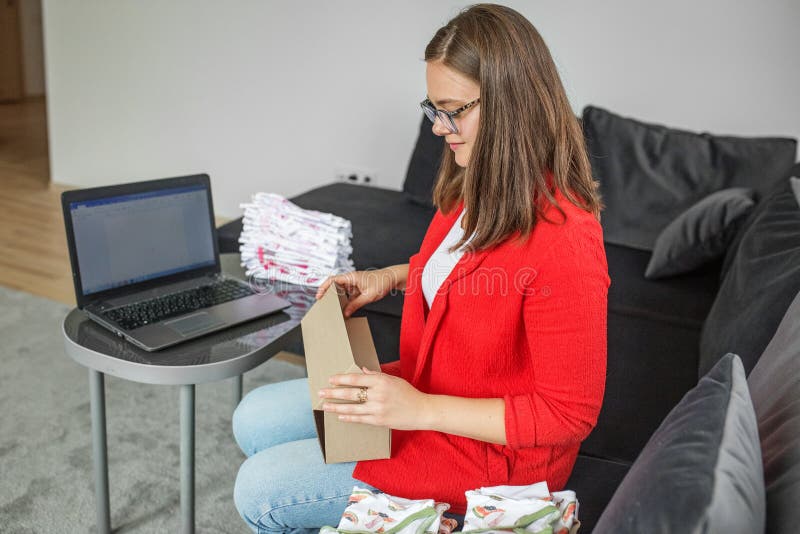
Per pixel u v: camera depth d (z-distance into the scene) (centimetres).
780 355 125
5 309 302
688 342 213
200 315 161
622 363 196
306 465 129
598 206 117
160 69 441
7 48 718
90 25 451
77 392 245
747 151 276
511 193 113
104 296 163
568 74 349
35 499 193
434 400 118
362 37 385
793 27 308
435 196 144
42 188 480
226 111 432
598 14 337
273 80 414
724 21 318
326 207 308
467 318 121
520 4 349
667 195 280
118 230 164
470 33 112
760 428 112
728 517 78
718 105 329
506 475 123
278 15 401
